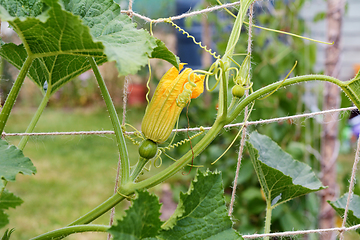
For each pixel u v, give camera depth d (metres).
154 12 4.21
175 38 4.17
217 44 1.64
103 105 5.68
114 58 0.64
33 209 2.02
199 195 0.73
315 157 1.47
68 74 0.80
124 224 0.66
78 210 2.03
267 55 1.58
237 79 0.76
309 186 0.90
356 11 3.67
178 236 0.72
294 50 1.58
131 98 5.26
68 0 0.71
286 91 1.54
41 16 0.64
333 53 1.23
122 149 0.74
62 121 4.50
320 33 2.40
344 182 1.53
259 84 1.46
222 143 1.71
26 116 4.78
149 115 0.73
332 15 1.22
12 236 1.70
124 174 0.73
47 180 2.50
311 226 1.40
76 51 0.68
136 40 0.69
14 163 0.69
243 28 1.64
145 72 4.26
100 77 0.75
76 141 3.61
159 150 0.77
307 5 1.77
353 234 1.62
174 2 4.23
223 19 2.04
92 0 0.72
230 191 1.59
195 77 0.74
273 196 0.86
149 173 2.33
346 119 1.49
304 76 0.75
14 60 0.81
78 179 2.54
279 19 1.63
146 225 0.69
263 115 1.46
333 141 1.25
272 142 0.94
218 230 0.73
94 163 2.93
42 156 3.07
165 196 2.35
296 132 1.52
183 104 0.72
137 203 0.67
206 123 1.78
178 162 0.74
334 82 0.75
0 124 0.71
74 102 5.74
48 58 0.77
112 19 0.72
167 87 0.72
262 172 0.84
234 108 0.76
